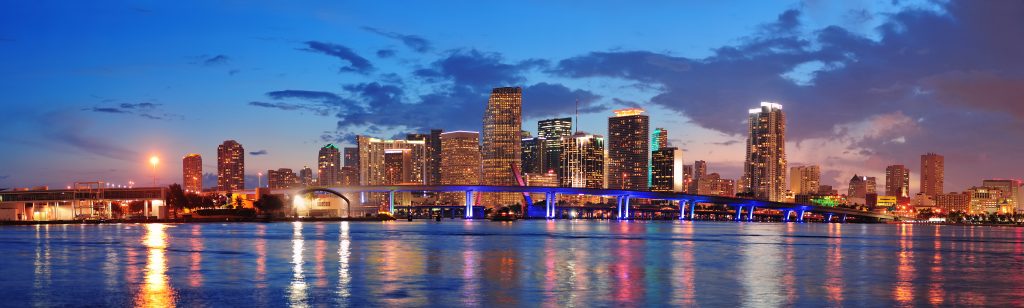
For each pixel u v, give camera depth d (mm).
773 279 79312
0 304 57938
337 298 61438
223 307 56531
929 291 70438
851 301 62719
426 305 58156
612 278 78500
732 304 59969
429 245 140000
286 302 59219
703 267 93688
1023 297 66438
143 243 137125
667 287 70562
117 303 58312
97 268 85188
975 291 70750
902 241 195250
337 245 135375
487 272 83688
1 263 91438
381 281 73688
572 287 69812
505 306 58000
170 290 65812
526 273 83062
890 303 61969
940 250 144625
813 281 77688
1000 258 118875
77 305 57312
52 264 90250
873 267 97250
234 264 91250
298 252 114000
